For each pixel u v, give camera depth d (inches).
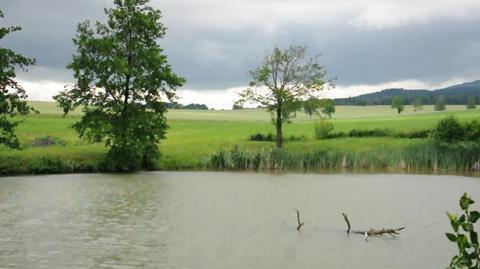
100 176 1945.1
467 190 1603.1
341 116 6668.3
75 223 1056.2
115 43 2176.4
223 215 1162.6
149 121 2187.5
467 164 2224.4
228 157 2269.9
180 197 1427.2
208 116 6003.9
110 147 2407.7
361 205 1310.3
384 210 1237.7
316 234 972.6
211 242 900.6
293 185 1715.1
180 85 2258.9
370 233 960.9
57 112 5073.8
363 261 783.1
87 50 2170.3
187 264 757.3
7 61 1790.1
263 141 2979.8
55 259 778.8
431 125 3873.0
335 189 1617.9
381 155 2314.2
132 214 1166.3
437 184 1758.1
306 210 1234.0
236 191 1561.3
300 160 2277.3
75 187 1614.2
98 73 2177.7
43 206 1258.0
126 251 832.3
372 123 4315.9
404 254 826.2
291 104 2588.6
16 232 964.6
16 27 1813.5
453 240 273.6
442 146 2306.8
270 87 2615.7
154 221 1087.0
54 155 2130.9
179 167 2276.1
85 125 2208.4
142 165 2241.6
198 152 2472.9
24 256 794.2
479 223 1067.3
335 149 2507.4
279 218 1128.2
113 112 2258.9
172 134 3435.0
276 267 749.3
